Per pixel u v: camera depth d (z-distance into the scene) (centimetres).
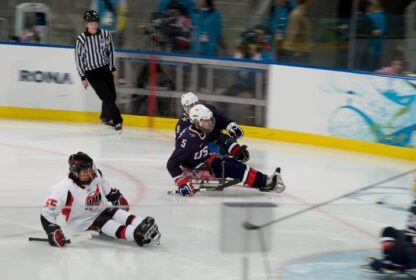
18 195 1509
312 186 1628
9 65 2283
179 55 2216
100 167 1745
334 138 2016
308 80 2044
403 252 938
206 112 1455
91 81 2119
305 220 980
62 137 2056
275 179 1519
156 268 1092
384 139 1933
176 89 2222
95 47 2094
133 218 1195
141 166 1770
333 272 959
